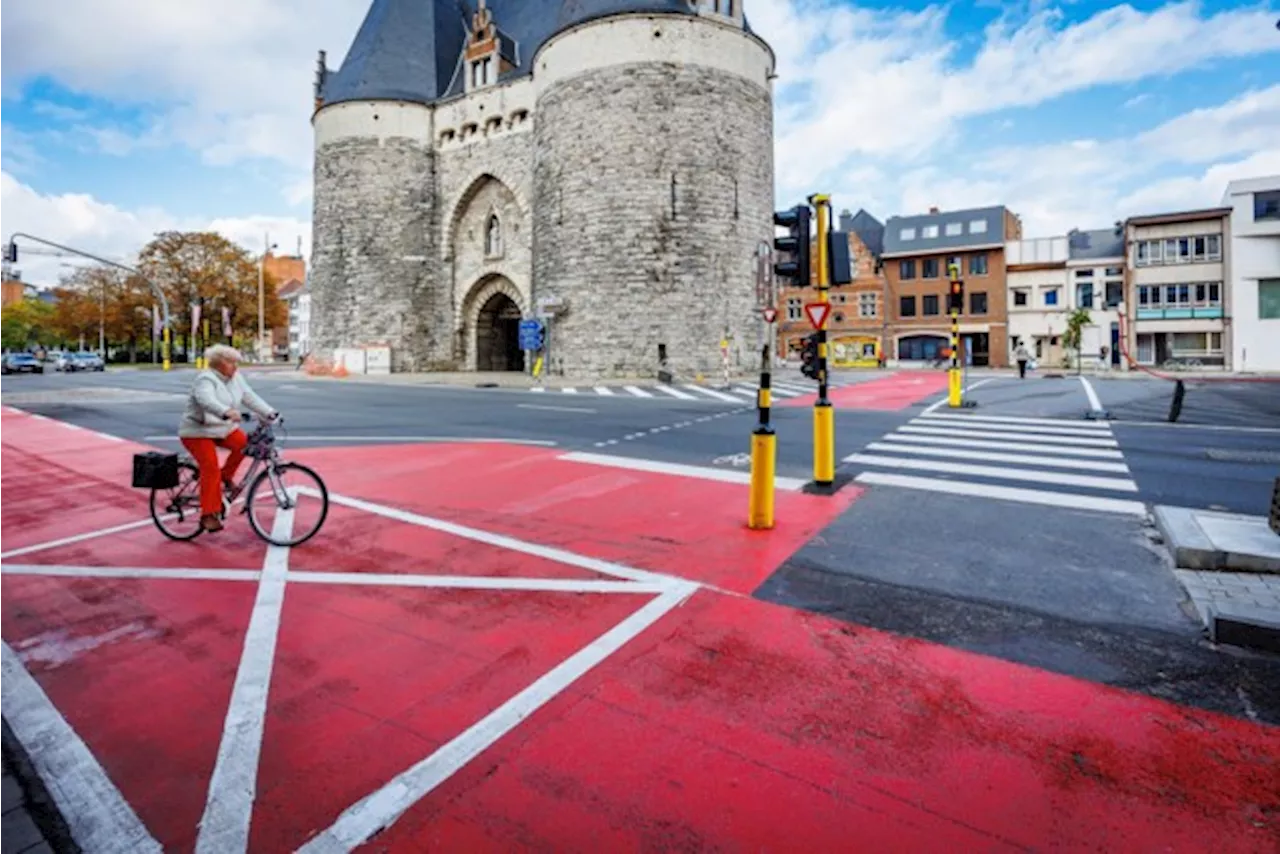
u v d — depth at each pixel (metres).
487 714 2.94
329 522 6.02
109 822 2.33
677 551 5.13
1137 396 18.22
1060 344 46.34
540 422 13.14
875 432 11.34
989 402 16.69
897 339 49.88
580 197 28.73
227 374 5.50
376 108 35.84
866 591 4.31
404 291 36.06
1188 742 2.70
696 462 8.75
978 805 2.34
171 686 3.24
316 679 3.28
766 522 5.68
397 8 38.09
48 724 2.93
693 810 2.33
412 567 4.83
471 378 30.12
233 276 55.97
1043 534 5.48
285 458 9.20
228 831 2.27
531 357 31.42
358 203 35.97
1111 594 4.23
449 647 3.59
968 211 48.50
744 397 19.22
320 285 37.31
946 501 6.58
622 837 2.21
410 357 36.12
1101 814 2.30
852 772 2.52
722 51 28.77
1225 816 2.28
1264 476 7.63
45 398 19.58
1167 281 41.28
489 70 34.56
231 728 2.88
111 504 6.96
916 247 49.50
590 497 6.89
